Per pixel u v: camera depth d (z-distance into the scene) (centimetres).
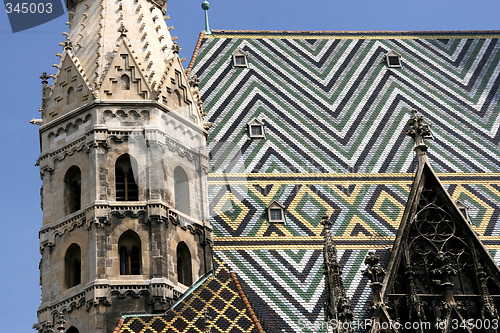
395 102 10438
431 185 8288
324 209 9250
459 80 10819
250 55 10788
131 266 8381
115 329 7988
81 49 9244
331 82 10612
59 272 8456
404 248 8038
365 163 9750
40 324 8356
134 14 9425
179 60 9250
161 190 8562
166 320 8081
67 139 8850
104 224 8400
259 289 8450
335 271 7838
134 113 8831
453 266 8044
